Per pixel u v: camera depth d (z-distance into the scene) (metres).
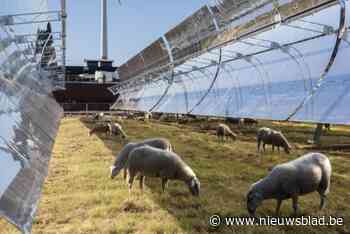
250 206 7.64
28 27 19.27
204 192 9.74
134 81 51.28
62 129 28.83
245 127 29.78
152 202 8.83
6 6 11.26
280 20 14.60
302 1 15.95
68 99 71.94
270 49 17.52
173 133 25.75
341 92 12.15
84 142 20.23
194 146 19.11
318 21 15.43
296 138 22.86
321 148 18.55
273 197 7.76
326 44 14.45
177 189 9.96
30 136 9.15
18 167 5.81
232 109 21.72
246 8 20.80
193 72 31.58
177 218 7.77
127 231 7.02
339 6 14.10
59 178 11.28
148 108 41.41
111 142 20.33
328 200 9.09
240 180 11.30
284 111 15.70
